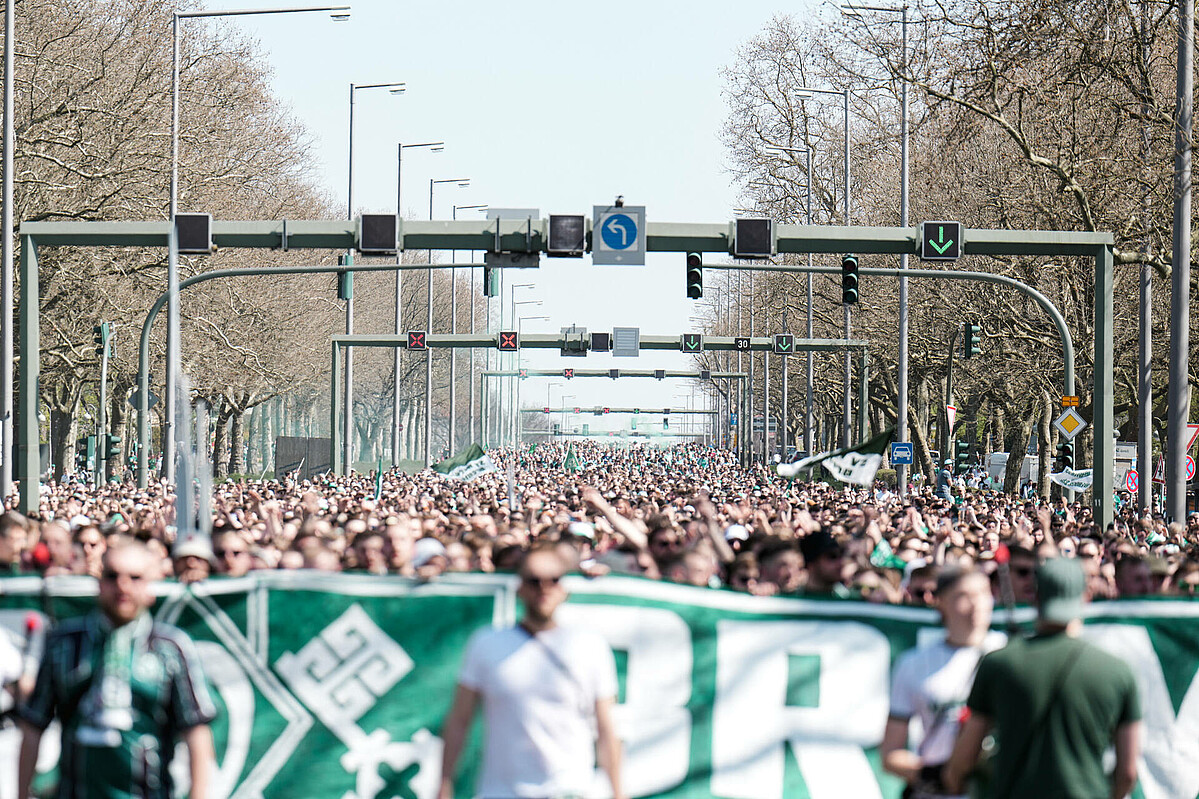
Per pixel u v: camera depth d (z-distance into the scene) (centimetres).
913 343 11588
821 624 1688
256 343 12838
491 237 5762
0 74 7756
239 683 1653
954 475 9550
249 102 10275
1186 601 1720
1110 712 1203
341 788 1655
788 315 15100
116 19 8675
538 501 4684
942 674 1330
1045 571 1236
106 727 1214
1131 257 5619
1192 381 7781
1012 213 8000
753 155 13325
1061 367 9106
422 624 1669
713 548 2527
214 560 2269
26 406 5531
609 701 1282
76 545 2478
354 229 5681
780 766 1681
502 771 1259
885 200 11462
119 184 8288
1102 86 5794
